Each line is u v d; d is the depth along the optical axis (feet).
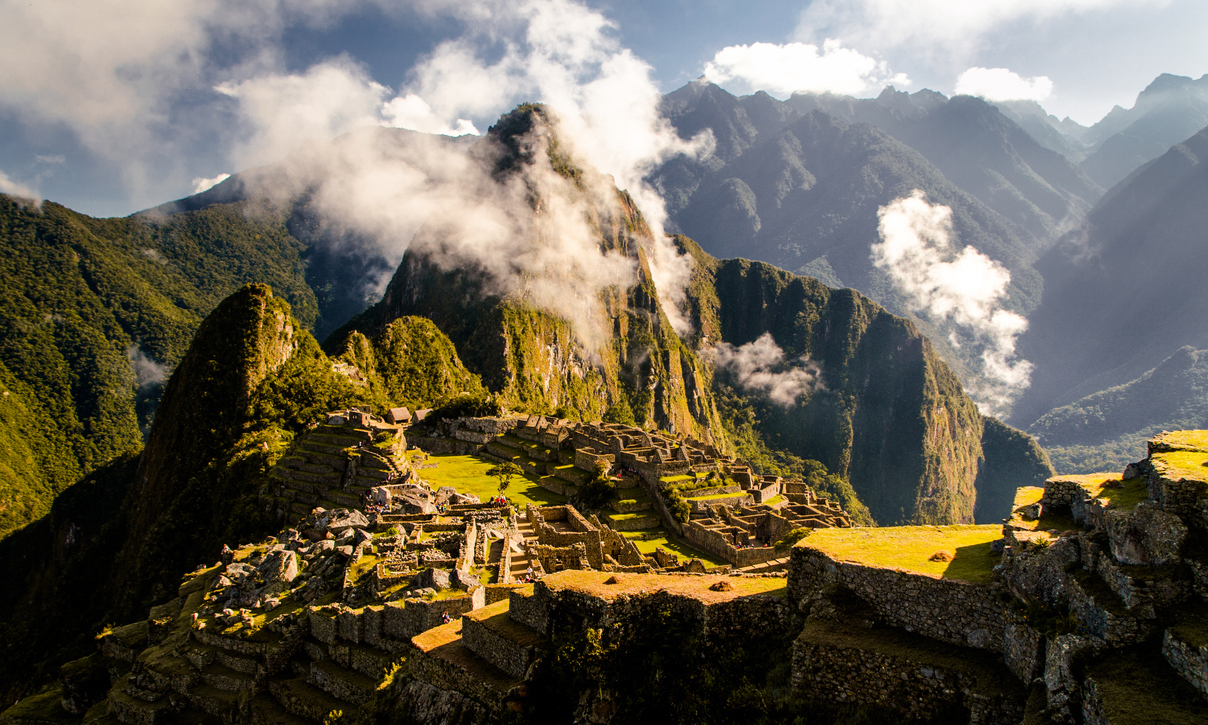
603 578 72.43
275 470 319.47
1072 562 52.16
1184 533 47.29
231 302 604.90
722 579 73.41
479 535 129.49
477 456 441.68
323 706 97.86
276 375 575.38
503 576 111.14
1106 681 44.47
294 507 269.85
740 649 64.08
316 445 336.90
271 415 528.63
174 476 508.94
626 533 320.50
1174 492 48.78
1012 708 49.19
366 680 98.63
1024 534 57.62
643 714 61.82
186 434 537.24
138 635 147.95
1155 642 45.29
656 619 66.49
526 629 71.46
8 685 306.96
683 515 315.78
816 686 57.36
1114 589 48.39
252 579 134.41
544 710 64.69
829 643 57.57
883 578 59.82
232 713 105.09
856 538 68.74
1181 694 42.14
